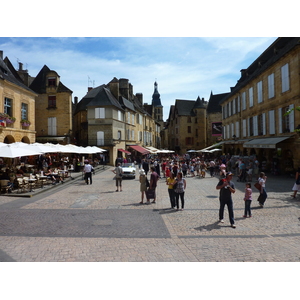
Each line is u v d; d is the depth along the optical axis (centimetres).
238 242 679
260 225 829
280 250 623
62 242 681
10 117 2216
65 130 3488
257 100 2594
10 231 770
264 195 1062
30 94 2583
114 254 604
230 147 3612
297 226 816
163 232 762
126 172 2119
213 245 658
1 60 2409
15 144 1756
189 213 986
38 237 720
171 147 6794
